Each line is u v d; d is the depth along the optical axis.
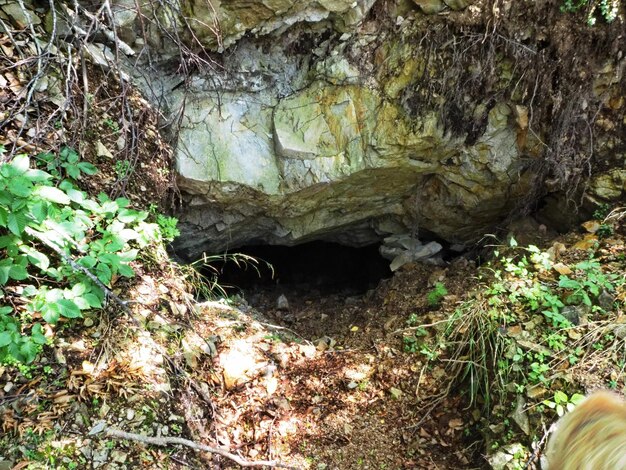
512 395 2.85
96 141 3.09
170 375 2.69
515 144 4.01
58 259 2.64
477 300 3.37
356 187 4.23
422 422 3.07
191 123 3.66
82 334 2.58
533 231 4.22
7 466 2.16
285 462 2.79
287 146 3.82
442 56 3.68
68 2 3.18
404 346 3.45
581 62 3.63
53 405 2.35
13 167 2.34
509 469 2.62
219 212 4.16
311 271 5.45
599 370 2.82
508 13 3.53
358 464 2.87
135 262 2.95
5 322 2.35
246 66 3.71
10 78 2.87
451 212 4.53
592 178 3.88
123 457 2.32
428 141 3.93
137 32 3.34
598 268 3.26
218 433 2.75
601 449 1.08
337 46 3.71
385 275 5.20
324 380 3.25
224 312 3.44
